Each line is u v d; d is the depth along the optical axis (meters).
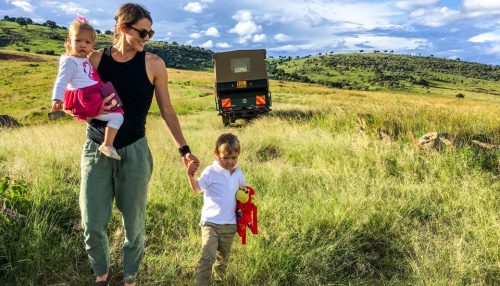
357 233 4.28
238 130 14.50
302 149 8.52
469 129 9.29
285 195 5.44
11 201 4.21
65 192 5.02
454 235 4.28
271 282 3.47
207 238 3.30
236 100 18.78
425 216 4.96
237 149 3.29
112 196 3.03
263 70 19.06
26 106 43.59
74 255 3.75
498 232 4.11
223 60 19.11
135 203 3.04
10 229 3.70
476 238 4.20
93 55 2.85
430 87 186.38
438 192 5.63
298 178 6.30
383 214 4.67
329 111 15.19
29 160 6.60
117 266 3.64
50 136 9.66
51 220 4.11
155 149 8.48
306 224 4.33
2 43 160.25
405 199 5.29
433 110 11.11
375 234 4.33
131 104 2.87
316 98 39.75
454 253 3.80
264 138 10.17
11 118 18.64
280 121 14.40
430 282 3.38
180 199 5.18
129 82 2.82
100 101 2.70
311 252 3.83
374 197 5.14
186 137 11.02
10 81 62.97
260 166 7.31
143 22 2.73
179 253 3.86
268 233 4.24
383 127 9.93
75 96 2.68
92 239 3.00
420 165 6.89
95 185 2.92
